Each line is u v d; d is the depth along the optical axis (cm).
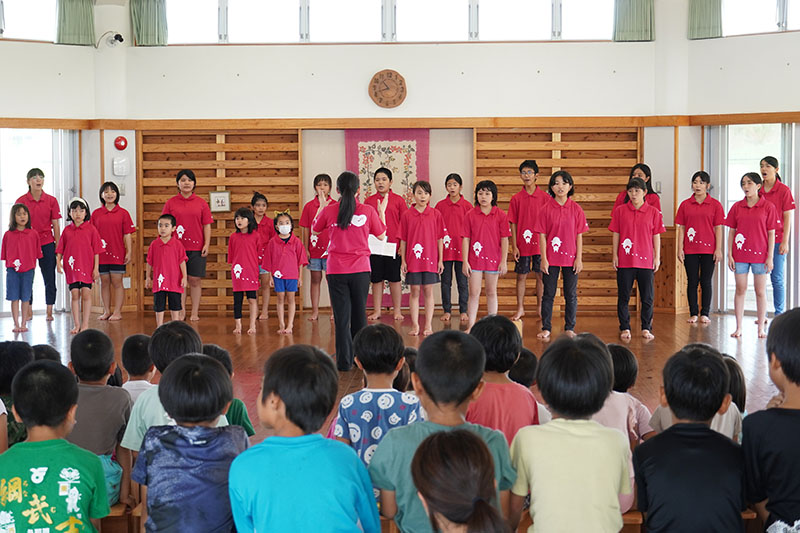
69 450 226
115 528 283
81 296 858
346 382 563
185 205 904
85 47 956
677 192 946
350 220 584
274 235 908
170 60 962
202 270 911
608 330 809
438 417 215
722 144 936
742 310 767
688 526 207
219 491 222
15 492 220
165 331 314
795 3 903
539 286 911
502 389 269
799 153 902
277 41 967
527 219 873
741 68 917
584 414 218
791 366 218
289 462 196
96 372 295
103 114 959
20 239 829
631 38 944
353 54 962
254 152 976
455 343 213
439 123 962
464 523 147
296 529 192
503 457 208
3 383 291
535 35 962
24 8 943
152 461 223
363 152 971
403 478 208
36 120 941
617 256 760
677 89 941
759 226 752
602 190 966
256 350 699
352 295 599
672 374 218
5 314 962
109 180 963
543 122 957
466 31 962
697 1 927
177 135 973
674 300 934
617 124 951
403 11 964
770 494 216
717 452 211
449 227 895
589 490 208
